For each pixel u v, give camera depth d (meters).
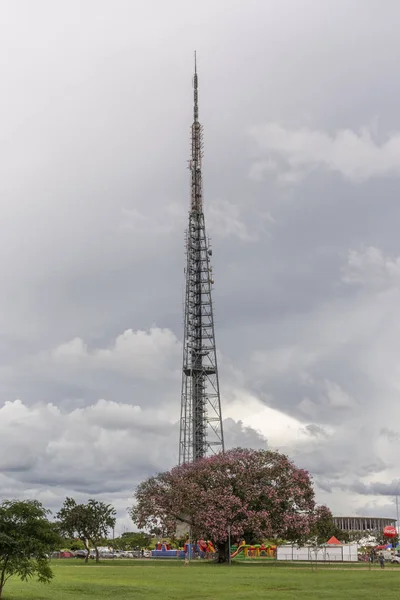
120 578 81.88
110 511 147.12
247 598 55.81
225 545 137.25
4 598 54.97
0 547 47.97
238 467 136.38
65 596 57.03
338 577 83.88
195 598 55.88
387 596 57.47
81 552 198.12
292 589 65.31
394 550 184.00
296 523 131.88
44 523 49.97
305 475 138.25
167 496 140.12
